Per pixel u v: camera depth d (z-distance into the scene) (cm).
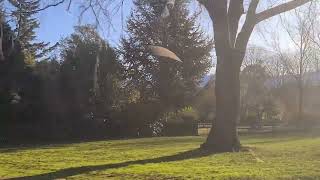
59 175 1562
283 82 8669
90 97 4712
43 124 4556
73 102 4650
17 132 4406
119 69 5284
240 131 5616
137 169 1650
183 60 5488
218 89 2405
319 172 1453
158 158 2077
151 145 3178
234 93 2389
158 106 5188
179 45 5459
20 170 1758
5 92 4453
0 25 2009
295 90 8412
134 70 5456
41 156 2436
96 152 2616
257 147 2547
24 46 4631
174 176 1452
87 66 4697
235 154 2186
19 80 4488
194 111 5600
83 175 1545
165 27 5309
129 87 5309
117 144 3453
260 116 8019
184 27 5491
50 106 4578
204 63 5644
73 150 2877
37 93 4562
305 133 4972
